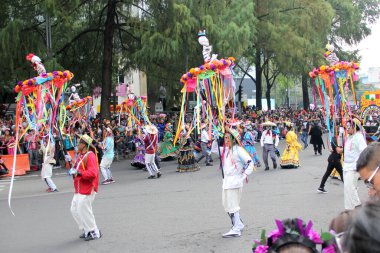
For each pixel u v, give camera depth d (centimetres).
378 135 1303
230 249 680
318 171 1470
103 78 2328
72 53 2536
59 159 1920
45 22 2177
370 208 178
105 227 848
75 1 2047
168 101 3394
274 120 2902
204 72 874
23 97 1169
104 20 2506
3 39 1956
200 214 912
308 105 4503
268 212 903
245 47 2300
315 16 3125
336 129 1066
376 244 168
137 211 970
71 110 2034
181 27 2062
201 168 1672
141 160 1750
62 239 785
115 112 3020
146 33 2116
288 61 3123
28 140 1830
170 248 700
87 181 763
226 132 752
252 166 741
